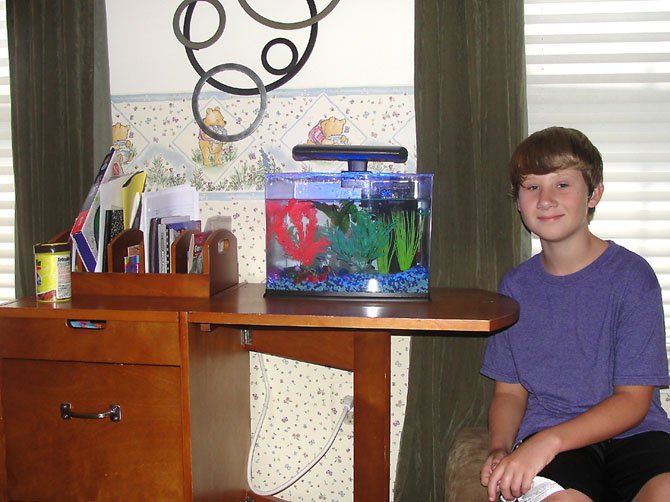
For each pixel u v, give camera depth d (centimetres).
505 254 143
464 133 143
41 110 159
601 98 152
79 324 124
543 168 118
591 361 118
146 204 137
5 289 184
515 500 102
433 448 147
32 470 127
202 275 132
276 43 157
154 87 163
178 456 122
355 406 138
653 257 155
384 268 128
